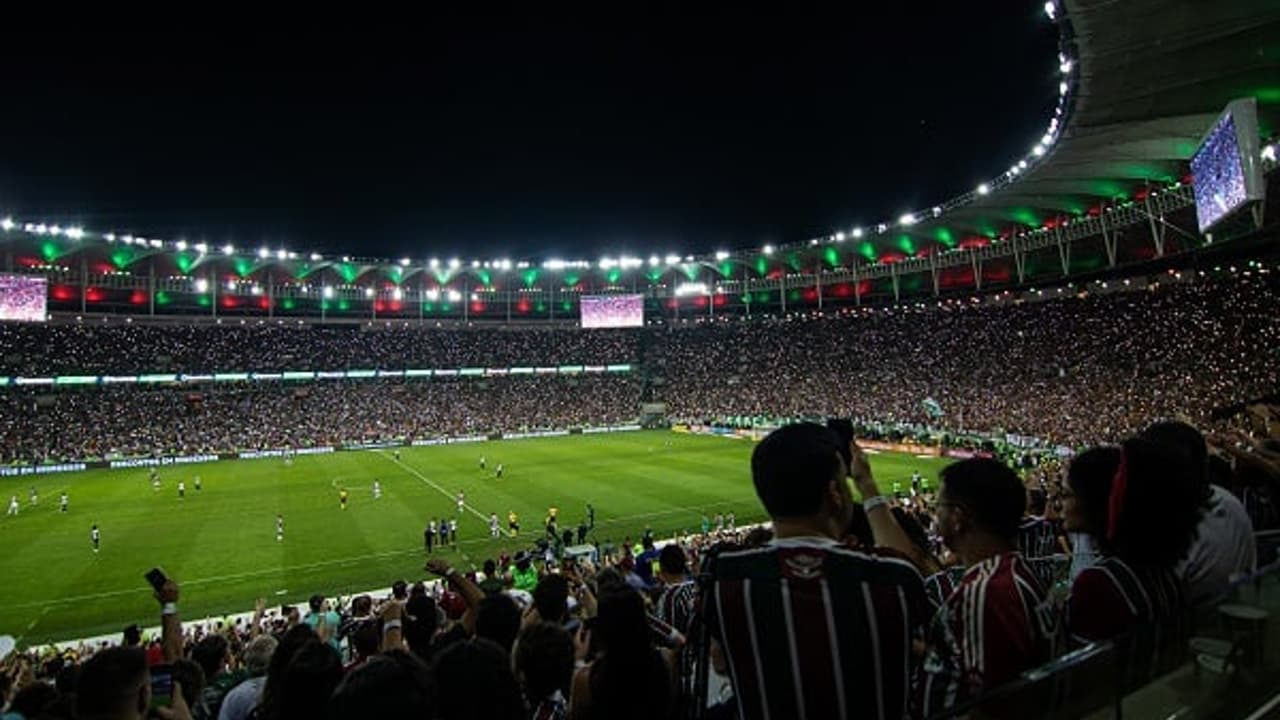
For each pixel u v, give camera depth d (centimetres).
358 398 8738
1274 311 5394
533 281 10462
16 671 1477
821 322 9706
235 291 8800
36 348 7556
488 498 4634
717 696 520
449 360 9731
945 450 6031
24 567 3206
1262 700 435
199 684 716
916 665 409
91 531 3856
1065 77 3541
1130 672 362
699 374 9950
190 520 4100
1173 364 5750
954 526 429
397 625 795
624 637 422
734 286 10325
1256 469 738
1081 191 5553
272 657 584
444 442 8069
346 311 9688
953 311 8356
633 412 9394
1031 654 359
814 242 8681
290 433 7706
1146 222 5634
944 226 7225
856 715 296
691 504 4384
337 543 3578
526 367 9994
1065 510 484
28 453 6481
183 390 8031
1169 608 397
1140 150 4406
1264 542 636
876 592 303
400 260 9288
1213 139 2820
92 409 7356
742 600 315
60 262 7625
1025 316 7500
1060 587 592
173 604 871
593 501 4494
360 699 324
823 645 297
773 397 8912
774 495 334
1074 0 2955
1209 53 3134
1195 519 407
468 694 384
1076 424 5628
